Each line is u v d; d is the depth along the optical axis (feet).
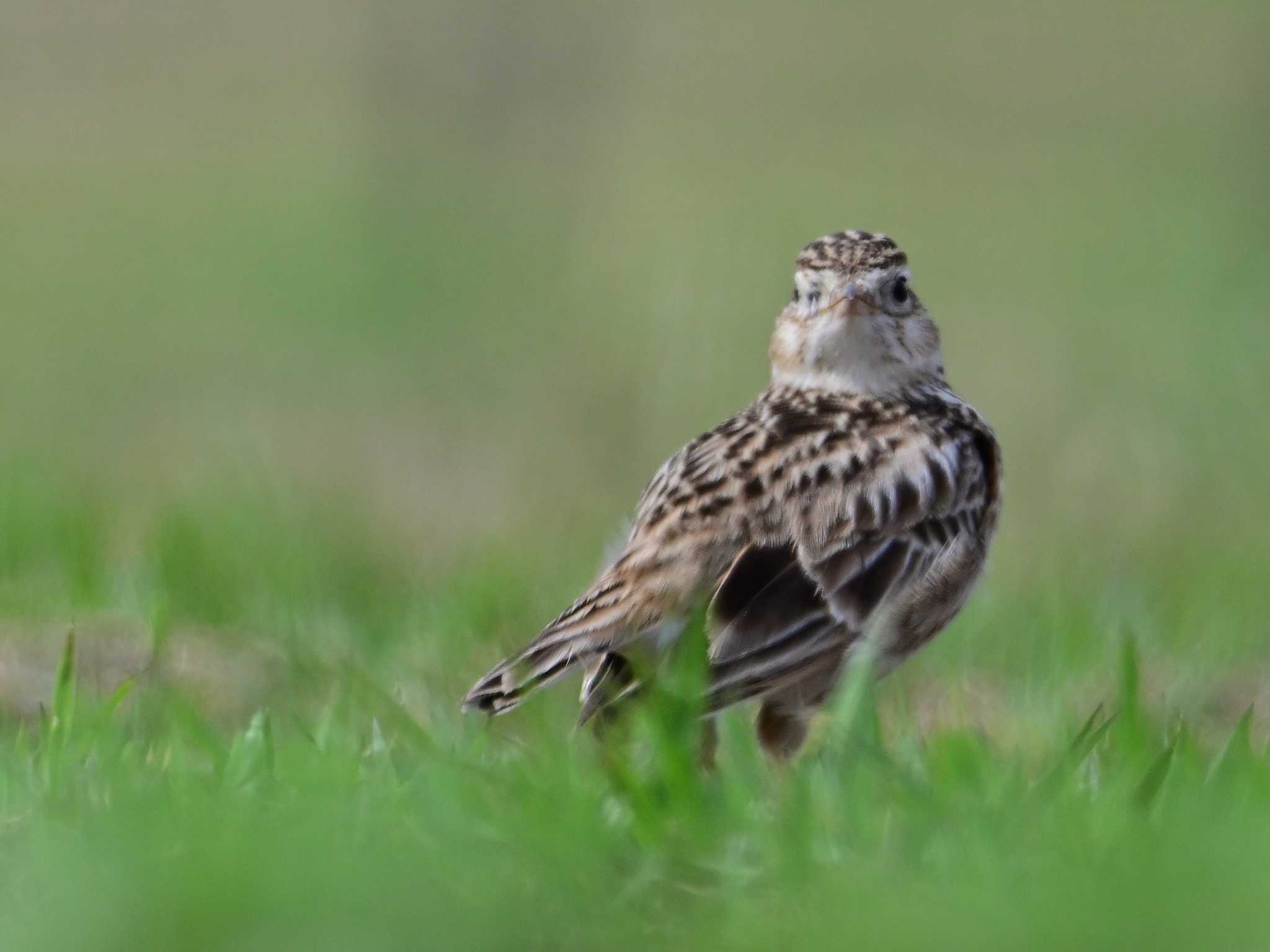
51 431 79.71
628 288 89.81
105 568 44.04
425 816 23.65
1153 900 20.31
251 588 42.37
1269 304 92.84
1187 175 135.03
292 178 144.05
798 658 26.86
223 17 189.57
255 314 106.11
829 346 30.42
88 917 20.92
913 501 28.35
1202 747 30.58
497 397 79.10
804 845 22.52
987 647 37.65
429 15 117.39
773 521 27.55
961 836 22.76
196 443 77.05
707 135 150.71
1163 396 72.79
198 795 23.97
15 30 184.75
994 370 83.51
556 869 22.12
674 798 24.13
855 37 182.29
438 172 115.14
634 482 65.10
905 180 138.10
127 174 146.61
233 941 20.68
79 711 28.07
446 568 47.85
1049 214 127.65
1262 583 46.47
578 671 26.53
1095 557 51.75
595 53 121.60
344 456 71.15
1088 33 178.81
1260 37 103.76
